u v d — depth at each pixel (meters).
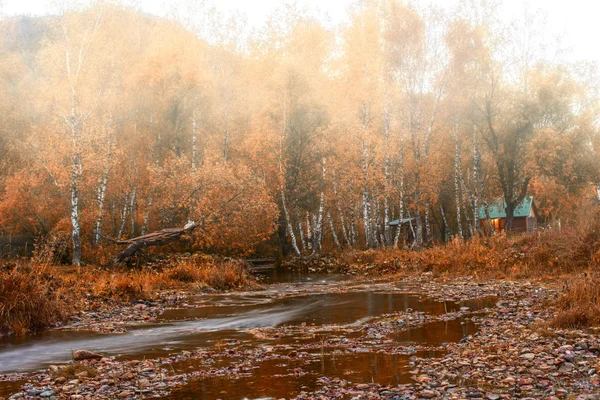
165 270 21.98
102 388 6.28
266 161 36.12
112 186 33.50
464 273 20.44
